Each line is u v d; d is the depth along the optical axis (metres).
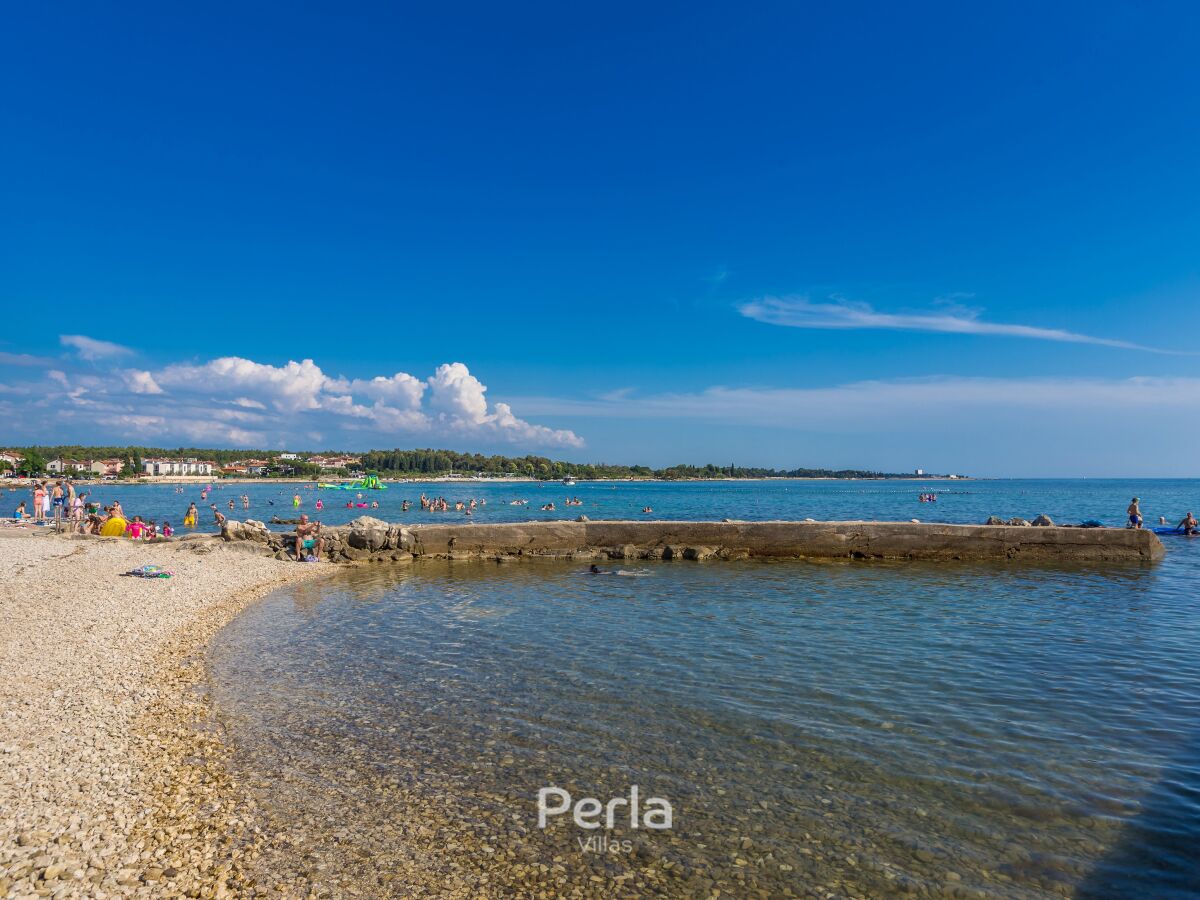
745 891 5.89
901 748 8.72
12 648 13.04
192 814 7.05
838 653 13.18
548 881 6.04
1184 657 12.76
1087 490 161.62
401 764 8.34
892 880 6.02
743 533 28.56
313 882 5.94
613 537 29.42
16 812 6.87
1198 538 34.12
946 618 16.33
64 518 40.91
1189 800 7.34
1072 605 17.89
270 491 129.38
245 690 11.25
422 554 29.72
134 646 13.95
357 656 13.44
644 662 12.69
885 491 162.62
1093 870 6.14
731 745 8.84
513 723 9.66
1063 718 9.69
